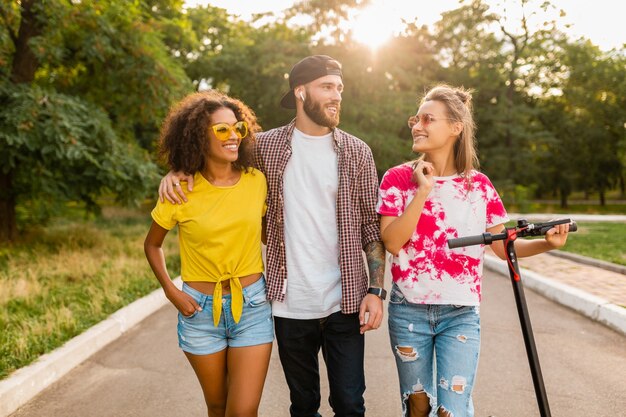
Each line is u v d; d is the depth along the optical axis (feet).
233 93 92.68
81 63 41.45
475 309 8.93
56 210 40.63
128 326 20.06
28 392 13.44
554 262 33.01
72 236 41.65
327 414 12.72
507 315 21.53
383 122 89.15
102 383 14.60
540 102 131.23
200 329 9.17
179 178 9.02
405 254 8.97
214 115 8.85
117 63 39.60
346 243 9.45
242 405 8.98
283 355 9.78
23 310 20.66
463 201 8.93
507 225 56.29
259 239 9.37
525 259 34.73
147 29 39.17
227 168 9.14
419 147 8.91
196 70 91.25
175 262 32.65
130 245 39.60
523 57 112.68
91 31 37.58
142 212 79.30
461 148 9.01
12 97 33.14
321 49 90.33
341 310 9.43
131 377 15.05
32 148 32.48
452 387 8.59
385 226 9.21
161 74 39.88
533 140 111.04
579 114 132.77
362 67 87.30
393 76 92.63
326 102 9.26
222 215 8.96
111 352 17.24
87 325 18.66
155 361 16.38
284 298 9.48
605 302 20.83
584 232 50.67
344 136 9.61
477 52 111.55
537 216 81.25
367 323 9.25
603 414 12.51
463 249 8.84
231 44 94.32
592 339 18.22
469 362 8.64
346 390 9.44
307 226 9.47
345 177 9.45
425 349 9.03
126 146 39.88
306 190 9.49
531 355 7.95
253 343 9.12
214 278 9.08
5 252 35.04
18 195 41.37
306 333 9.60
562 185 135.74
